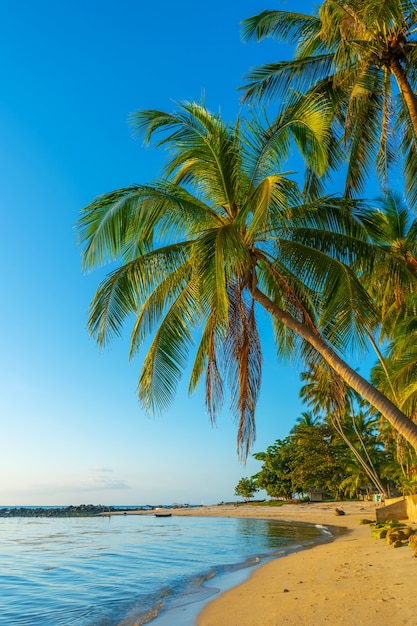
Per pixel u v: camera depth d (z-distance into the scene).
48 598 12.97
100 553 24.69
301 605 8.44
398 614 6.92
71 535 39.59
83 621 9.94
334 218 11.84
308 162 11.68
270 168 11.43
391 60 11.61
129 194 10.29
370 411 30.75
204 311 11.55
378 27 10.79
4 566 20.06
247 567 15.92
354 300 9.84
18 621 10.27
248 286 11.23
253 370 10.95
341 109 14.40
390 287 17.16
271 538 28.67
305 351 12.54
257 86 14.55
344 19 11.65
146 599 12.00
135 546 28.08
